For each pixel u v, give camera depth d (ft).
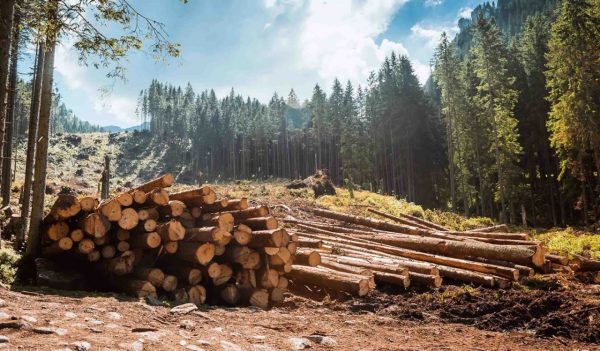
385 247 41.75
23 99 96.53
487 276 31.32
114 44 25.05
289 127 374.22
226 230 27.89
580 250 51.01
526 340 22.15
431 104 196.44
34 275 28.94
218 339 17.10
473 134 131.03
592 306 25.43
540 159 145.07
